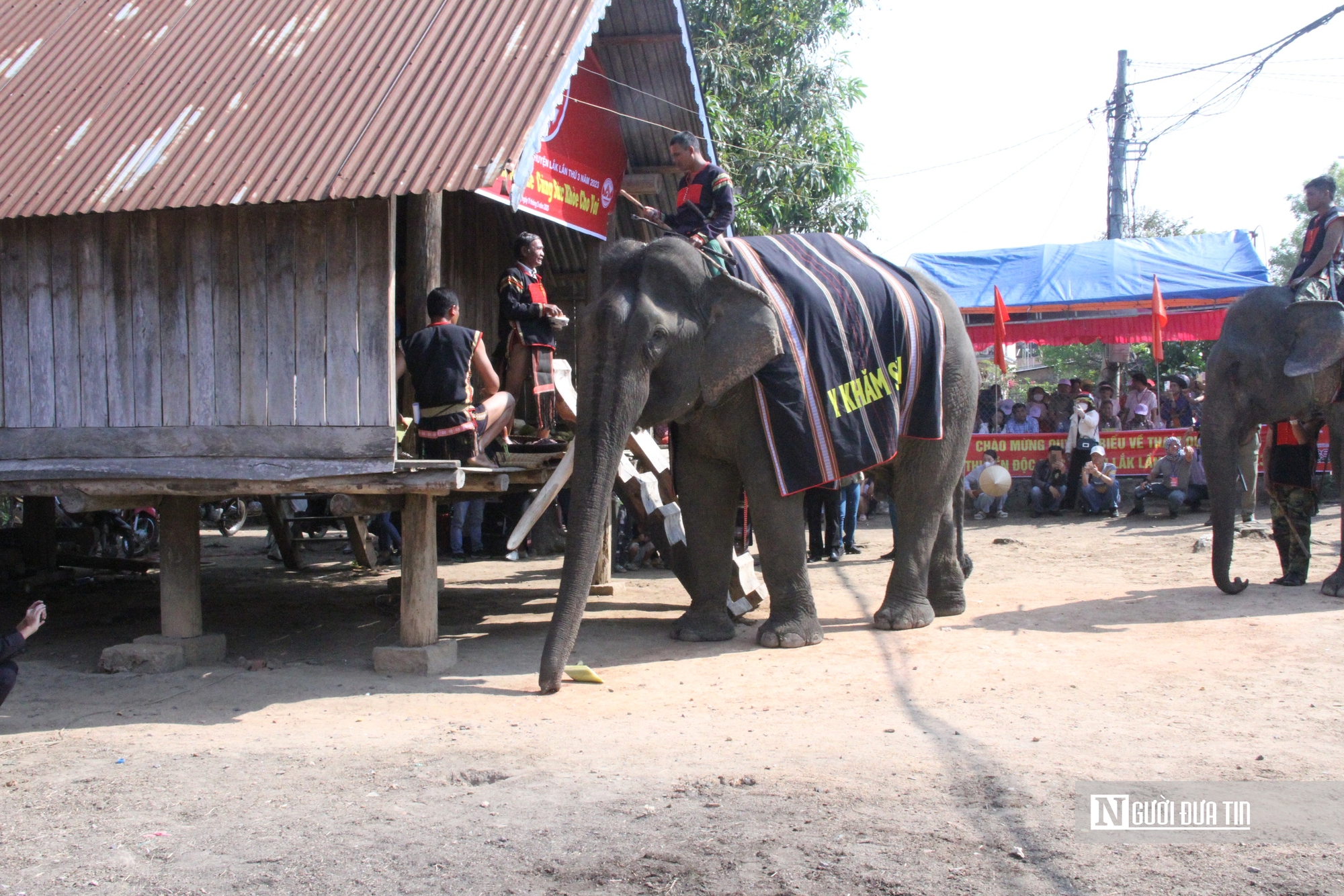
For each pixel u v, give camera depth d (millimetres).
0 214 6387
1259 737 4746
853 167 19141
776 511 6926
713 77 18234
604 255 6910
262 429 6629
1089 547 12422
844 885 3301
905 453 7664
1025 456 17062
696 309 6613
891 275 7750
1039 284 18641
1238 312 8664
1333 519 13609
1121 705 5344
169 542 7156
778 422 6695
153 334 6820
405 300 8219
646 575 11438
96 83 7480
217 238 6707
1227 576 8367
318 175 6152
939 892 3242
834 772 4371
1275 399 8375
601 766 4566
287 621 8867
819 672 6285
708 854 3557
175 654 6953
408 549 6836
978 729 4977
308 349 6559
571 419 8688
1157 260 18594
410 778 4441
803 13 19484
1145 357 26266
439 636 7918
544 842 3705
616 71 10109
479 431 7082
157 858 3645
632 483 7945
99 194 6352
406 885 3383
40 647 7824
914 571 7645
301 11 7871
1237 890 3225
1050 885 3271
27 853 3711
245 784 4426
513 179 6219
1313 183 8711
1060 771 4305
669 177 11469
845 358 6875
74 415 6980
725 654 6906
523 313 8305
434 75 6891
